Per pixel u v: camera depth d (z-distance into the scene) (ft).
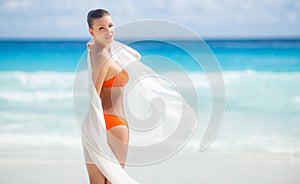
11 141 32.12
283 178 23.07
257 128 35.78
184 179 22.50
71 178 23.08
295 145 30.63
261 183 22.15
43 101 47.19
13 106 45.24
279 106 44.68
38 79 55.93
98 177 14.90
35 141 32.01
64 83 54.80
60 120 39.55
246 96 49.29
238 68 65.77
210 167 24.85
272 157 27.45
